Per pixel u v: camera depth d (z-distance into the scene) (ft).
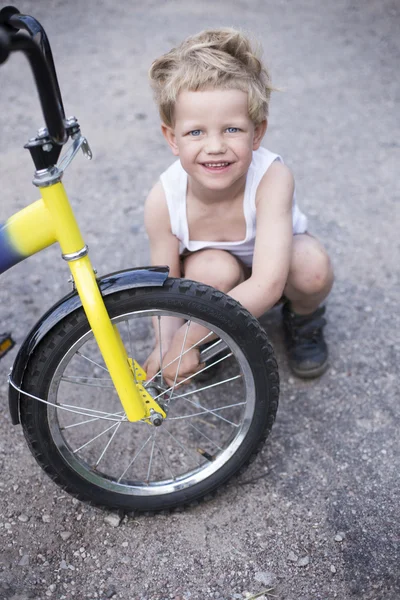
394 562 4.68
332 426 5.76
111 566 4.76
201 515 5.10
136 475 5.44
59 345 4.37
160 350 5.14
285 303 6.07
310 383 6.19
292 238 5.13
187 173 4.94
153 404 4.62
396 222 8.25
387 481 5.27
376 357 6.43
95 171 9.45
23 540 4.93
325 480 5.31
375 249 7.82
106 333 4.17
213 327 4.56
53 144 3.84
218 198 5.14
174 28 13.82
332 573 4.64
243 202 5.16
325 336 6.69
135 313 4.46
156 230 5.46
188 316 4.52
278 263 4.94
